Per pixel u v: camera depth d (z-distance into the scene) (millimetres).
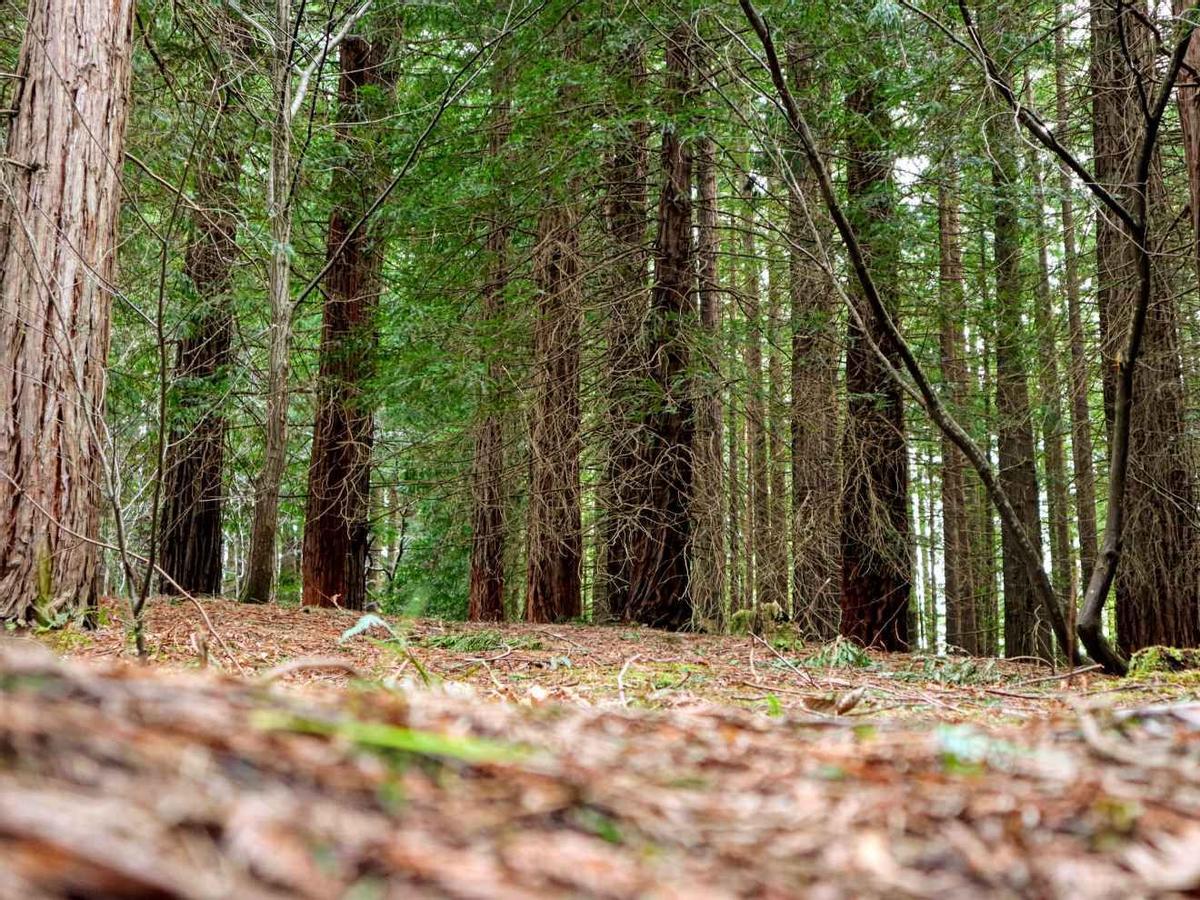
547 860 1091
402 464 15328
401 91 13758
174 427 11961
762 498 14531
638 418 12094
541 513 12930
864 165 11234
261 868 854
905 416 12703
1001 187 10531
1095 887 1197
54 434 6375
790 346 14281
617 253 12539
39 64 6633
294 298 13648
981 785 1677
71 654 5395
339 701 1925
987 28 9039
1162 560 10297
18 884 646
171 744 1125
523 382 12211
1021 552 6258
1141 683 5434
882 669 7562
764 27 5832
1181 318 10883
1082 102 10984
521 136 11078
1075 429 13625
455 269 12812
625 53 11328
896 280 11641
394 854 982
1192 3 7137
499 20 11648
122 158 6973
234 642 6637
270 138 11711
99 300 6664
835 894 1137
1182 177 10453
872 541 11555
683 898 1036
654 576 12125
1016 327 12602
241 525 18562
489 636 8359
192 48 10414
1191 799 1602
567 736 1936
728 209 16109
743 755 1902
